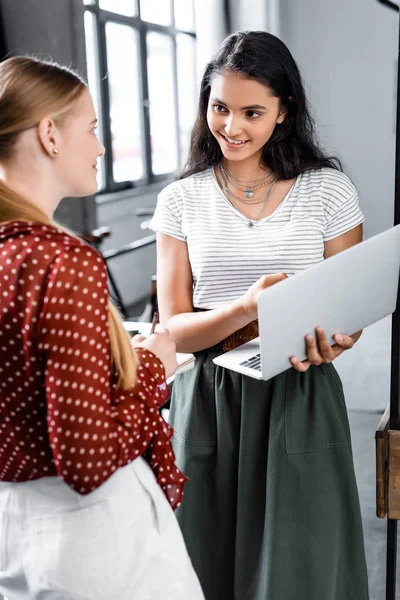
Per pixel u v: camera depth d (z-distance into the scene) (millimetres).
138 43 6590
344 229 1904
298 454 1819
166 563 1379
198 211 1924
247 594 1906
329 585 1861
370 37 7152
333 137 7477
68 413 1170
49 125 1278
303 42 7336
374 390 4180
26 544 1358
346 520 1900
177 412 1965
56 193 1336
